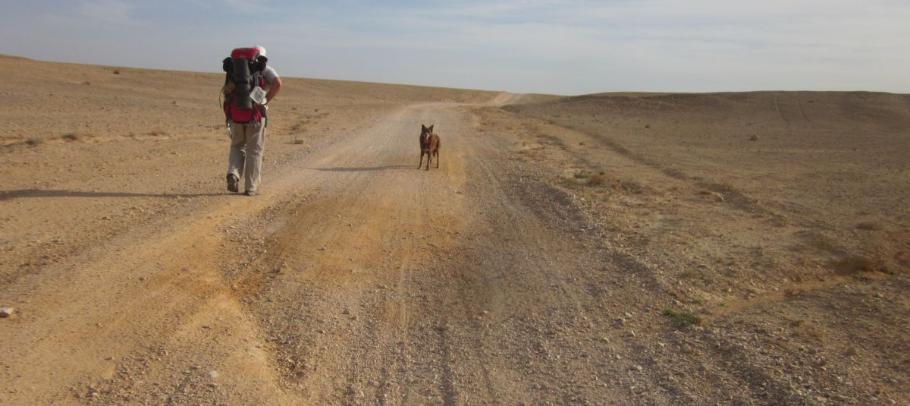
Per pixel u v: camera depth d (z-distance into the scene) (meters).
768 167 19.33
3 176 9.83
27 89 41.41
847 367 4.35
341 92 93.81
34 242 6.15
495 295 6.00
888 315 5.43
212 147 17.20
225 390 3.80
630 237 8.37
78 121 24.61
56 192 8.67
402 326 5.18
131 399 3.59
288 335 4.80
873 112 55.97
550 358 4.65
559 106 66.88
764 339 4.84
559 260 7.23
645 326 5.24
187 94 55.09
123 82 60.00
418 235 8.12
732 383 4.18
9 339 4.04
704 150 25.42
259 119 9.22
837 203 12.26
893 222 10.20
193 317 4.77
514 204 10.80
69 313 4.54
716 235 8.70
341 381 4.20
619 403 4.00
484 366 4.52
